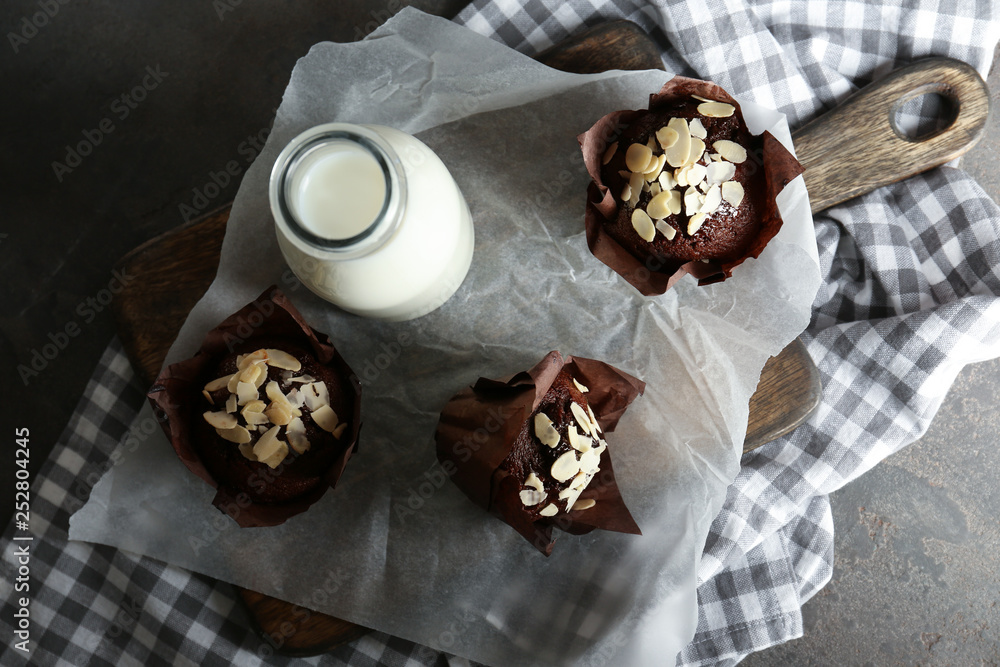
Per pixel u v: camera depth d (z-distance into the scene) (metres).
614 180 0.49
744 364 0.50
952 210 0.54
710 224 0.48
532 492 0.46
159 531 0.50
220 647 0.53
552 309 0.52
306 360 0.48
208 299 0.51
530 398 0.45
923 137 0.53
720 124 0.48
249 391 0.47
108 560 0.53
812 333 0.56
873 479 0.59
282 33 0.61
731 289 0.51
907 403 0.54
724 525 0.54
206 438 0.47
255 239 0.51
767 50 0.54
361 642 0.53
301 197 0.44
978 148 0.59
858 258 0.56
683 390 0.51
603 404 0.49
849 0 0.54
